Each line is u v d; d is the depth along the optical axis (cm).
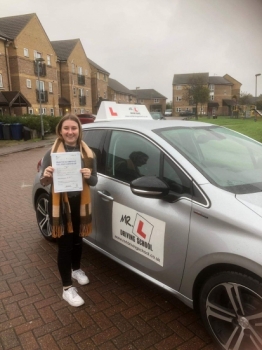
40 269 349
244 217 199
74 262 316
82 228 278
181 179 239
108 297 294
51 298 295
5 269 351
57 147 266
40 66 3694
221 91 7838
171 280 242
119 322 260
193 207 223
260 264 182
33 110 3600
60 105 4497
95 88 5391
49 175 254
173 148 260
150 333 246
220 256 201
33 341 241
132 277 329
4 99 2756
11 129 2048
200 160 257
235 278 199
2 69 3177
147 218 254
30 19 3500
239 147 305
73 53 4597
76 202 274
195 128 315
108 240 304
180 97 7650
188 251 223
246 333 203
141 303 284
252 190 228
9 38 3195
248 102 6638
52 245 412
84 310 276
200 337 241
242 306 200
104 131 335
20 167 1095
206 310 222
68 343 238
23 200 642
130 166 288
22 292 306
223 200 213
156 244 248
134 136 297
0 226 487
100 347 234
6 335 248
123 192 282
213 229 209
